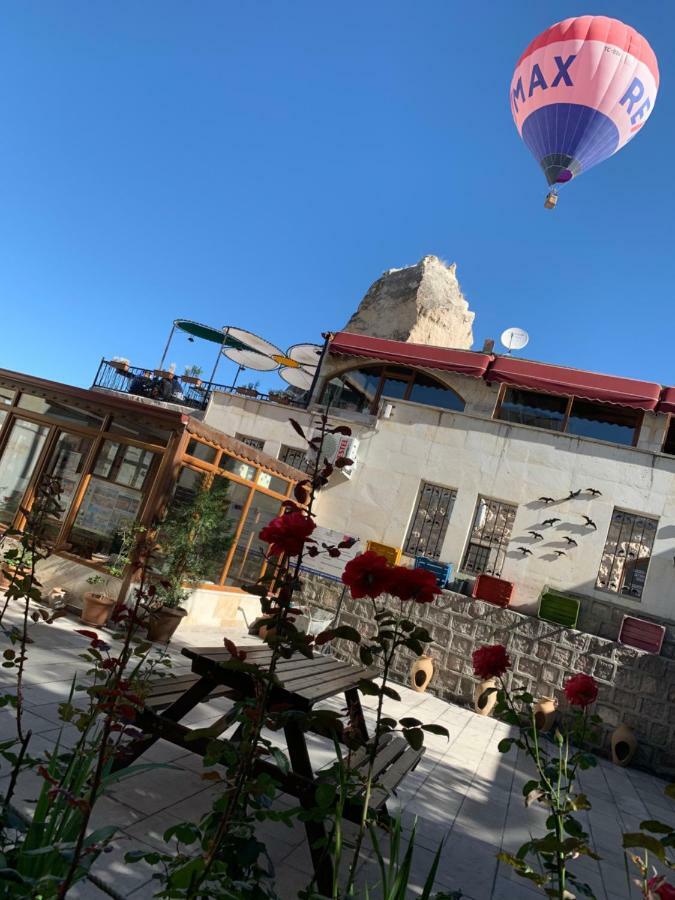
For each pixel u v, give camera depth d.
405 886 2.13
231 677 3.93
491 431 13.94
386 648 2.41
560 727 10.68
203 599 10.35
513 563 12.96
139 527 8.25
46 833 1.95
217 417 16.55
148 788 4.12
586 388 14.29
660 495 12.59
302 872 3.55
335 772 2.44
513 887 4.11
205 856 1.99
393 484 14.21
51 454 9.88
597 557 12.55
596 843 5.67
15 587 2.64
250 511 11.56
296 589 2.31
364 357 18.03
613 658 10.89
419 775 6.18
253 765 2.26
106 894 2.88
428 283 43.19
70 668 6.11
